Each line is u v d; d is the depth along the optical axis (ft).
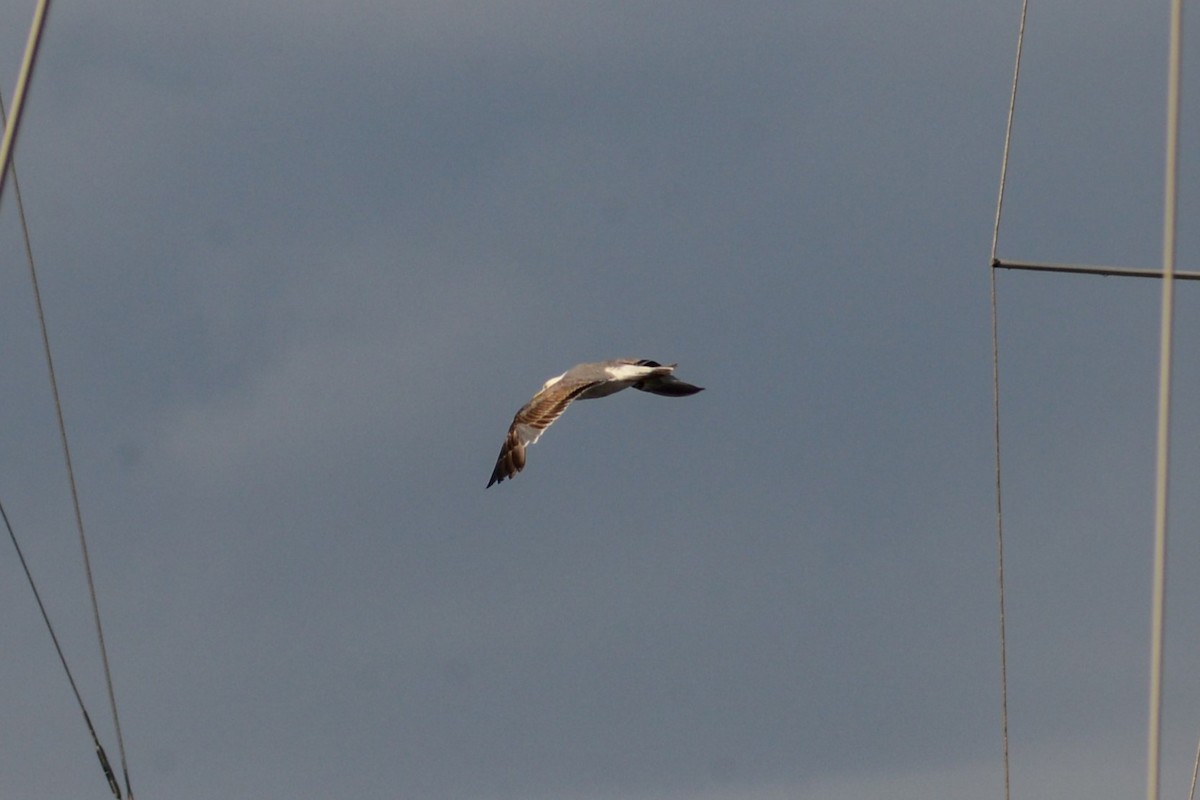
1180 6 67.62
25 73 67.41
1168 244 69.31
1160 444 70.33
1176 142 68.69
